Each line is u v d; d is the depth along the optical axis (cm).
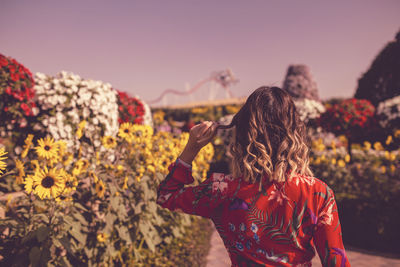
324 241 92
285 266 94
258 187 100
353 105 761
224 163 805
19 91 368
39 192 188
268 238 96
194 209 107
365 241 474
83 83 411
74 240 243
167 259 355
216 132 111
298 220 95
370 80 1234
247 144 104
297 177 99
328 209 95
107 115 429
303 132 107
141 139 322
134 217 306
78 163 235
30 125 396
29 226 201
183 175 111
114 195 270
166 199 112
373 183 497
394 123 753
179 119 2345
